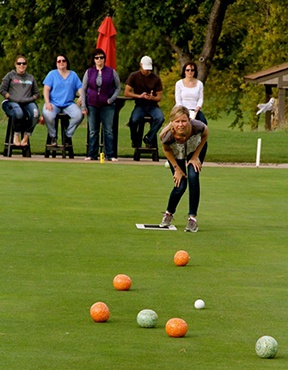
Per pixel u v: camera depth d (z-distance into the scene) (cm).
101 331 1349
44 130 5709
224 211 2570
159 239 2128
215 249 2020
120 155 4244
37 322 1393
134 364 1194
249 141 5128
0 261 1838
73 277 1708
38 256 1895
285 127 6738
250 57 9312
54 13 7012
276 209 2623
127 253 1952
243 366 1195
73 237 2122
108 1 7225
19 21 7131
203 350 1262
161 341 1302
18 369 1166
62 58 3850
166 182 3175
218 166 3809
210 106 9981
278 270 1808
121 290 1611
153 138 3900
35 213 2450
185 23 7069
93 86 3797
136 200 2731
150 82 3834
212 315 1454
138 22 8238
